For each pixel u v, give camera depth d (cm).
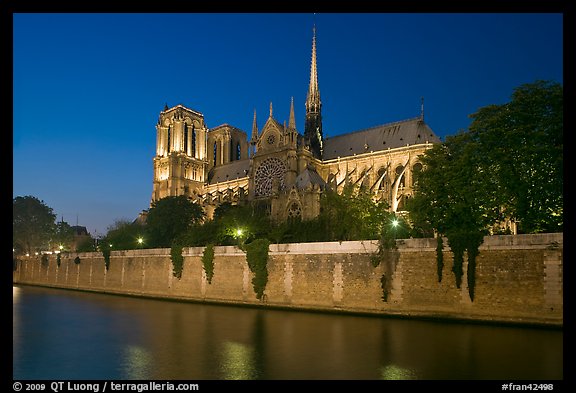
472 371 2477
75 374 2506
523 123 4797
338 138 13350
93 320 4600
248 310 5444
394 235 5562
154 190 16362
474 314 4262
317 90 13600
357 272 5069
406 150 11219
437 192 5291
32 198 13988
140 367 2633
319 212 7675
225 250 6419
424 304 4572
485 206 4909
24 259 11481
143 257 7850
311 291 5388
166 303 6450
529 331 3728
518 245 4109
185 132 16788
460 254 4391
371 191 9731
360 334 3653
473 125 5253
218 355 2917
